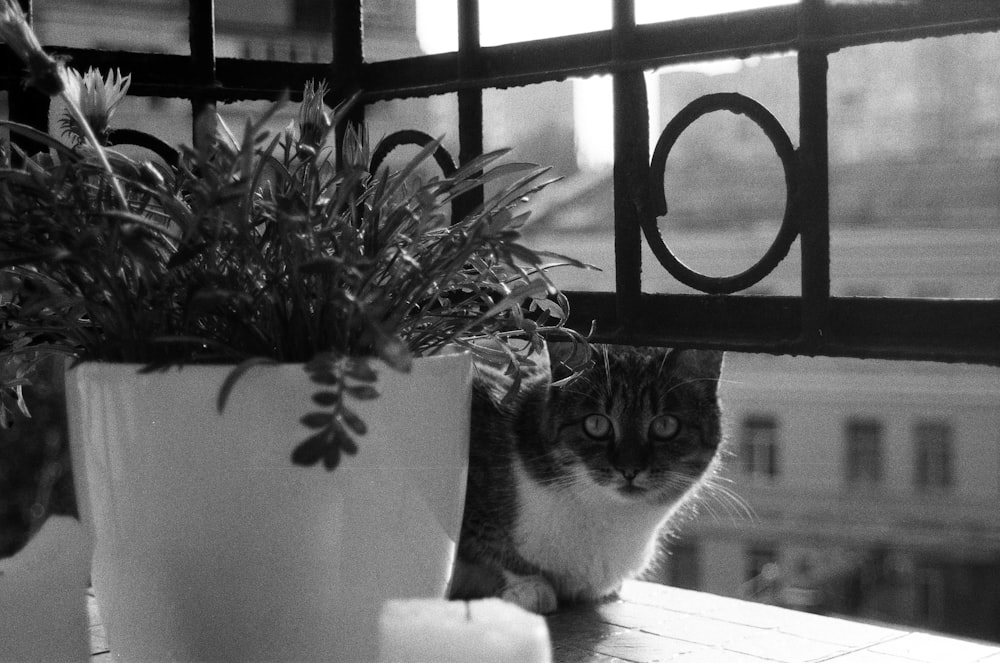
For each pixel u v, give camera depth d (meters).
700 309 1.36
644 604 1.58
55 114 1.51
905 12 1.18
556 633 1.41
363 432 0.85
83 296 1.00
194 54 1.53
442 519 1.01
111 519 0.97
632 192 1.39
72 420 1.02
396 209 1.00
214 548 0.94
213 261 0.94
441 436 1.00
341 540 0.95
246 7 3.19
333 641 0.96
